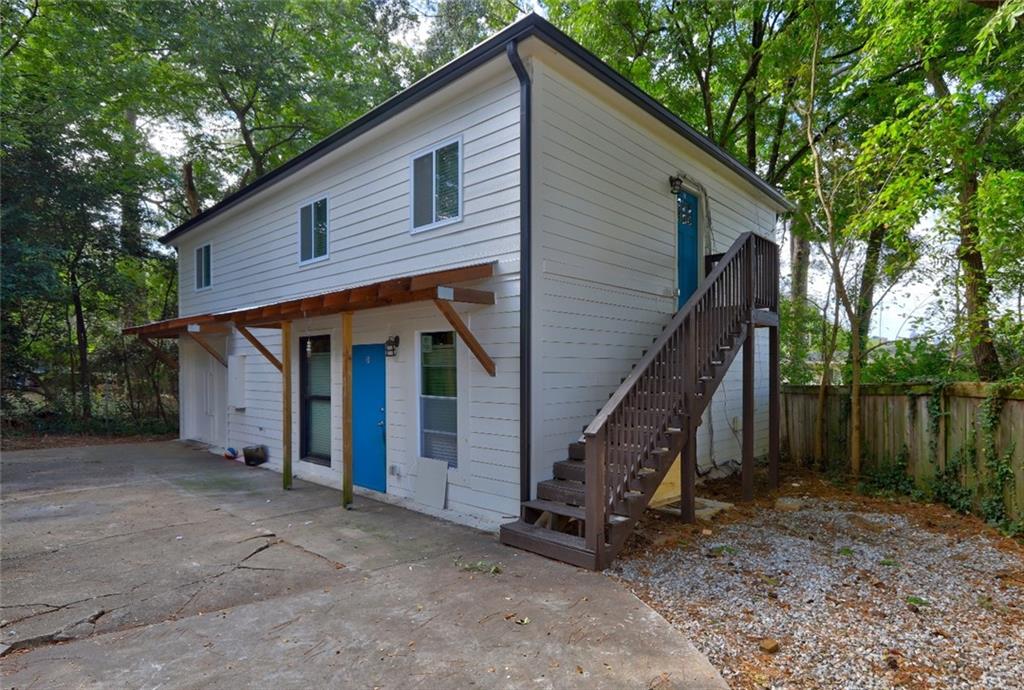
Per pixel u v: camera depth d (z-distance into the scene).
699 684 2.71
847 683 2.75
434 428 6.69
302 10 15.40
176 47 13.75
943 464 6.46
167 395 15.88
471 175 6.11
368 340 7.61
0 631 3.32
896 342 8.86
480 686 2.71
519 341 5.54
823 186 8.40
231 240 11.02
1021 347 6.54
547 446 5.65
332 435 8.28
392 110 6.66
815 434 8.80
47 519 5.96
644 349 7.14
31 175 12.39
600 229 6.42
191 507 6.54
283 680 2.77
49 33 12.99
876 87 9.03
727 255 6.43
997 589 4.00
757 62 12.27
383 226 7.37
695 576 4.23
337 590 3.96
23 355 13.38
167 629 3.36
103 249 14.26
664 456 5.13
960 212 6.33
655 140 7.43
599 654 3.02
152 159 15.85
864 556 4.68
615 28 11.96
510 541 5.00
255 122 17.53
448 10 16.28
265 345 9.85
